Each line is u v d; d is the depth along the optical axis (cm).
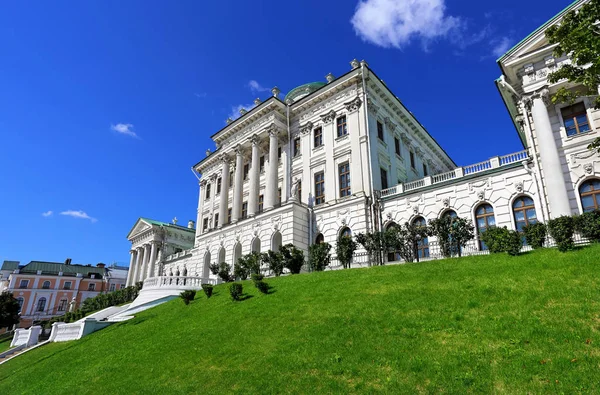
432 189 2694
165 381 1077
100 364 1454
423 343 960
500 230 1745
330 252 2972
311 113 3756
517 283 1247
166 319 1992
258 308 1622
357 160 3162
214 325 1545
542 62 2372
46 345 2380
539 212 2203
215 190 4922
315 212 3300
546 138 2220
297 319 1344
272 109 3891
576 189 2109
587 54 1337
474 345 903
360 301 1382
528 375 740
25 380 1573
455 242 2034
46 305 7662
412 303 1250
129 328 2031
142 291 3272
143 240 6338
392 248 2330
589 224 1598
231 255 3700
